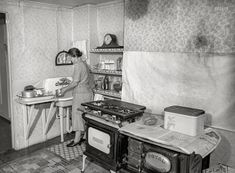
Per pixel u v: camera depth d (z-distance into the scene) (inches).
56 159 128.1
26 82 146.5
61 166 120.3
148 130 87.0
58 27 160.4
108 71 142.6
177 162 74.1
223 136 93.7
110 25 151.0
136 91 121.3
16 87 141.8
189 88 101.3
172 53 105.4
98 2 148.6
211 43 93.2
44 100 138.5
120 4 142.6
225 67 90.4
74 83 136.5
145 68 116.4
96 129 102.3
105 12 153.1
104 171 116.2
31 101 133.9
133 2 119.4
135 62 120.6
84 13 156.5
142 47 118.0
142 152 84.4
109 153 96.2
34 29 146.7
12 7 135.0
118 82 148.9
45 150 140.2
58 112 164.4
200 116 82.3
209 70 94.7
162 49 109.7
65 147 144.5
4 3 131.3
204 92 97.0
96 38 159.8
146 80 116.6
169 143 74.7
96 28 159.2
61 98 146.2
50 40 156.3
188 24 99.3
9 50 136.1
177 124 84.5
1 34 184.4
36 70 150.9
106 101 119.8
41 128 155.9
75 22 165.3
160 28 109.4
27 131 144.4
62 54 164.4
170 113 86.2
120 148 94.1
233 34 87.3
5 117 199.8
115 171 94.1
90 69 157.1
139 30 118.3
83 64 139.9
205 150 74.9
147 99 117.0
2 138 159.2
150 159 80.7
